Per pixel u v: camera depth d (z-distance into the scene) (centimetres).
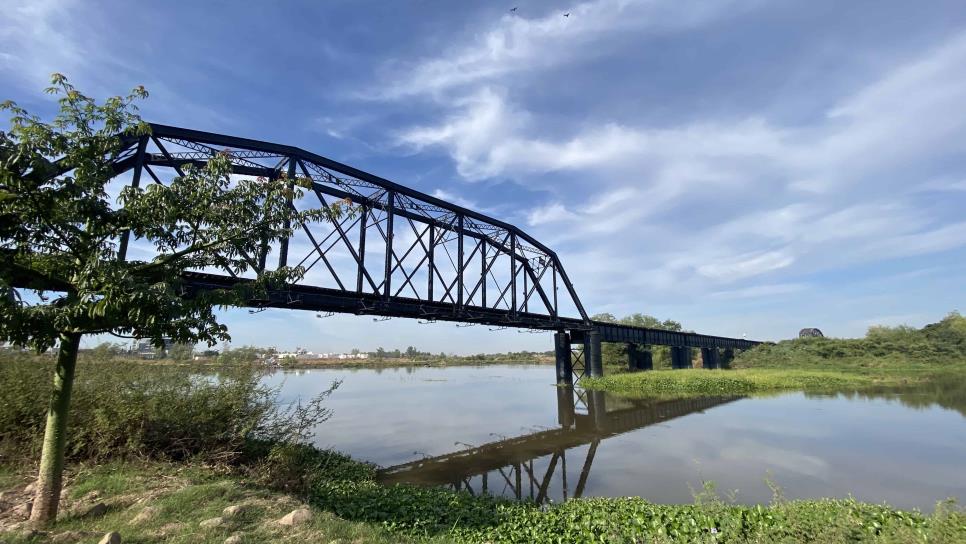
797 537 874
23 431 1054
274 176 2667
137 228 697
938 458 1923
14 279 620
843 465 1830
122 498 823
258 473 1143
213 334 727
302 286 2717
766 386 4825
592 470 1883
